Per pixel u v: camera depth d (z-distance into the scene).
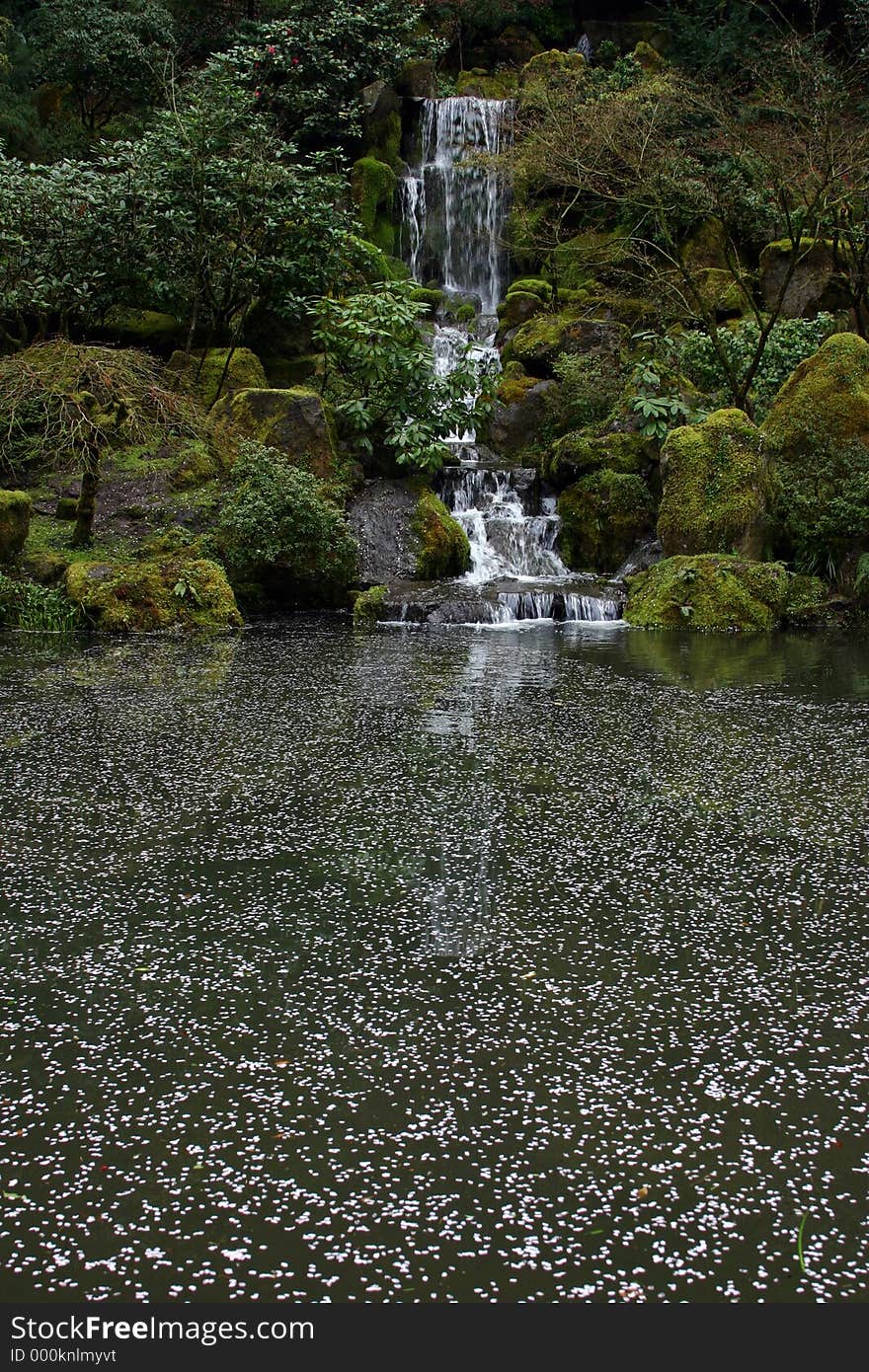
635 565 11.96
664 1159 2.17
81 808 4.44
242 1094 2.40
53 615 9.76
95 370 10.29
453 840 4.06
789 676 7.47
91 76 18.56
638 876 3.70
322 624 10.33
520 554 12.67
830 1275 1.88
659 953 3.11
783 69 16.38
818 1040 2.63
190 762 5.15
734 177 15.90
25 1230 1.98
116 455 12.04
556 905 3.45
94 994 2.86
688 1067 2.51
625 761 5.18
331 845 4.00
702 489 11.24
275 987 2.89
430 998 2.83
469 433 15.09
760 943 3.17
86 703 6.51
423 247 20.02
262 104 17.91
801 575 10.86
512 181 18.80
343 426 13.09
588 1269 1.89
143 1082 2.45
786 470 11.25
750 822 4.28
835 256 14.76
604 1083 2.44
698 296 14.06
